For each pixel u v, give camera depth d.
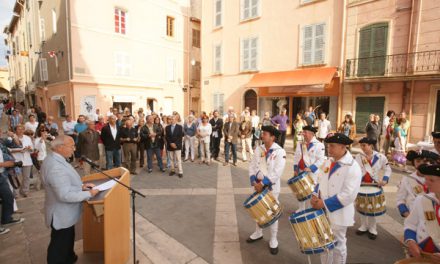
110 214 2.86
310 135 4.73
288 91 14.02
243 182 7.14
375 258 3.60
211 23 17.30
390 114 9.62
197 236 4.26
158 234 4.33
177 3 20.77
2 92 46.19
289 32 13.99
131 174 8.02
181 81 21.67
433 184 2.16
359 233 4.25
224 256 3.69
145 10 18.61
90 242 3.65
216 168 8.76
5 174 4.54
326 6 12.68
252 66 15.54
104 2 16.45
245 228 4.53
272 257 3.66
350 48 12.05
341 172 3.01
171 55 20.73
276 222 3.69
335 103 12.77
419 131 10.55
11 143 5.75
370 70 11.45
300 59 13.65
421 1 10.04
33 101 23.75
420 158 3.13
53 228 2.93
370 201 3.89
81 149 7.14
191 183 7.05
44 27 18.38
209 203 5.65
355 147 11.98
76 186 2.95
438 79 9.96
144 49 18.80
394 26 10.84
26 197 5.98
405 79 10.37
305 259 3.61
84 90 15.96
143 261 3.48
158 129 8.34
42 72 18.81
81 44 15.64
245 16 15.62
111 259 2.91
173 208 5.38
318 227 2.89
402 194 3.29
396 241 4.06
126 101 17.91
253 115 11.66
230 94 16.73
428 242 2.30
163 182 7.15
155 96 19.77
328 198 3.02
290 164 9.16
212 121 10.24
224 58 16.83
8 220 4.55
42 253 3.72
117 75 17.39
